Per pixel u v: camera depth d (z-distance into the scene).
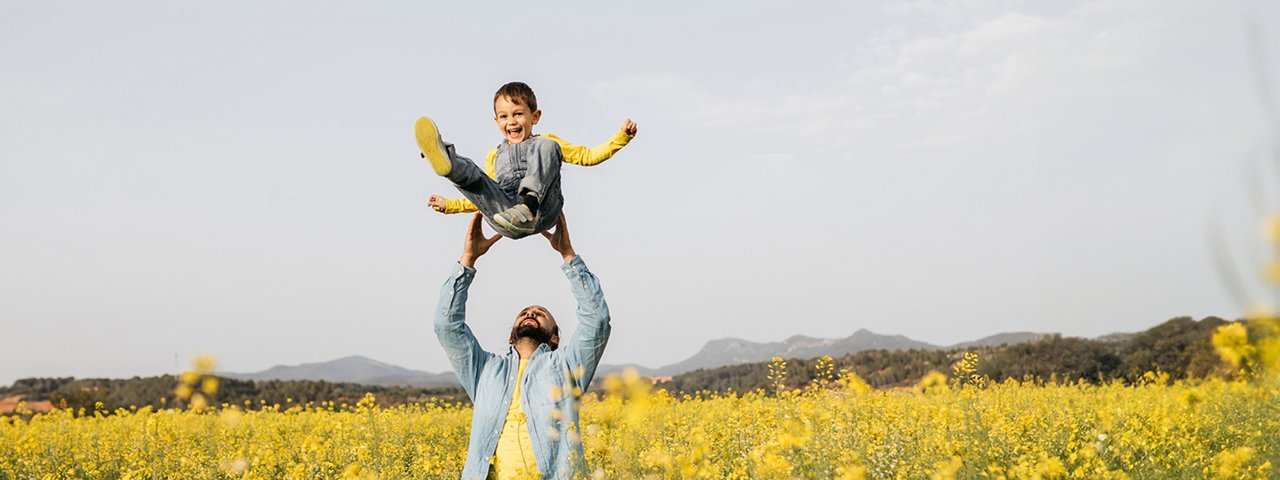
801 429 5.72
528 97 5.12
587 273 5.53
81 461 11.58
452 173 4.48
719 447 6.88
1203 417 7.83
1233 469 5.17
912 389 9.48
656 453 5.05
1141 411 8.25
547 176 4.83
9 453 11.93
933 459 6.45
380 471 8.35
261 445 11.49
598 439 5.16
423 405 21.11
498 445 5.45
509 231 4.79
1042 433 8.15
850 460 5.26
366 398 12.58
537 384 5.39
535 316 5.79
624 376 3.26
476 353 5.64
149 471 9.88
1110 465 6.47
